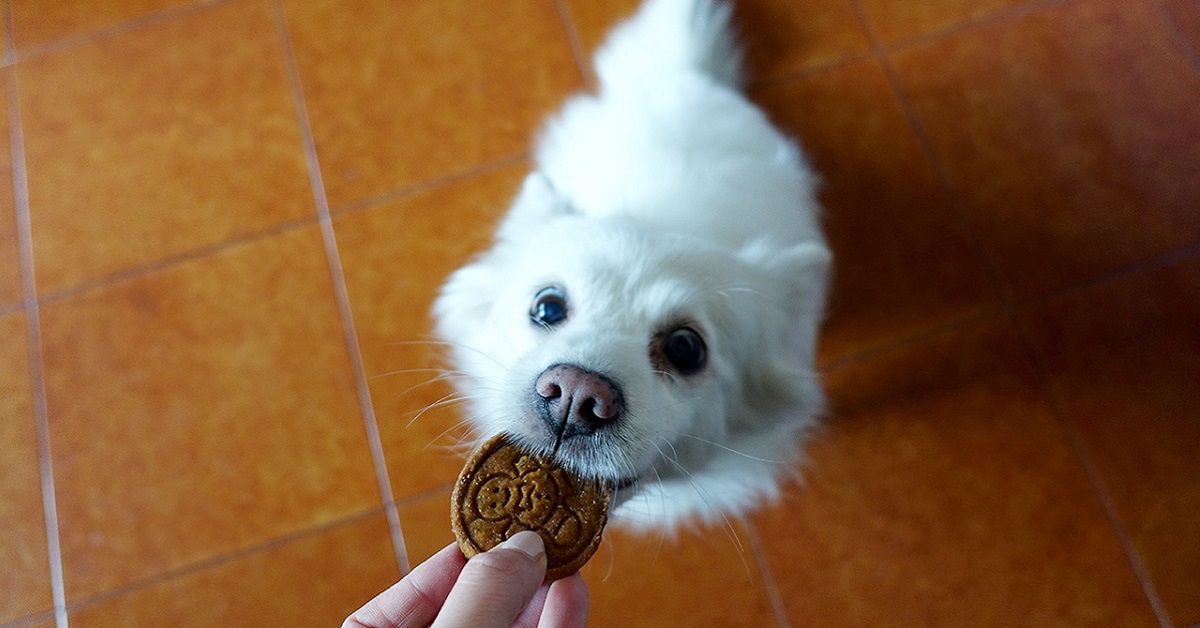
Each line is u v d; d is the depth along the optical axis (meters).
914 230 1.00
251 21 1.09
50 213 1.04
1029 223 0.99
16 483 0.95
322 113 1.06
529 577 0.58
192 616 0.91
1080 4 1.06
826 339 0.97
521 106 1.06
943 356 0.96
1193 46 1.03
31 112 1.08
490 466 0.64
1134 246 0.98
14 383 0.98
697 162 0.83
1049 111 1.03
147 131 1.07
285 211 1.03
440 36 1.08
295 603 0.91
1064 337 0.95
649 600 0.91
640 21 1.01
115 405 0.97
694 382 0.69
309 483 0.94
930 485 0.92
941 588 0.90
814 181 1.00
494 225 1.01
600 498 0.65
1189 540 0.89
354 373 0.97
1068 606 0.89
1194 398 0.93
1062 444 0.93
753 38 1.08
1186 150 1.00
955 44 1.06
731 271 0.71
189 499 0.94
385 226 1.02
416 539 0.92
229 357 0.98
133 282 1.01
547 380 0.62
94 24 1.10
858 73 1.06
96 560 0.93
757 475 0.81
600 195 0.81
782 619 0.90
